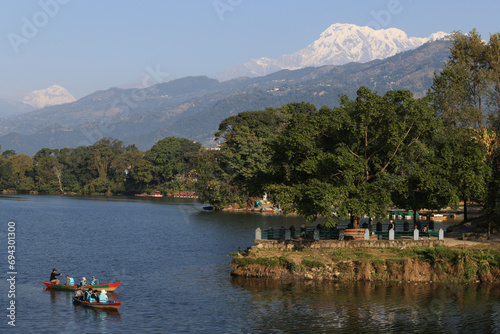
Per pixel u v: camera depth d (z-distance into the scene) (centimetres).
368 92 6688
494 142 7362
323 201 5966
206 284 5997
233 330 4509
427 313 4878
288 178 6725
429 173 6206
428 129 6544
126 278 6406
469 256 5900
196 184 16850
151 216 15412
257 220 13112
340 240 6531
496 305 5091
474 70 9669
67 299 5541
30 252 8388
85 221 13962
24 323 4734
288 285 5828
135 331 4512
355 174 6544
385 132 6500
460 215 12825
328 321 4694
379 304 5131
